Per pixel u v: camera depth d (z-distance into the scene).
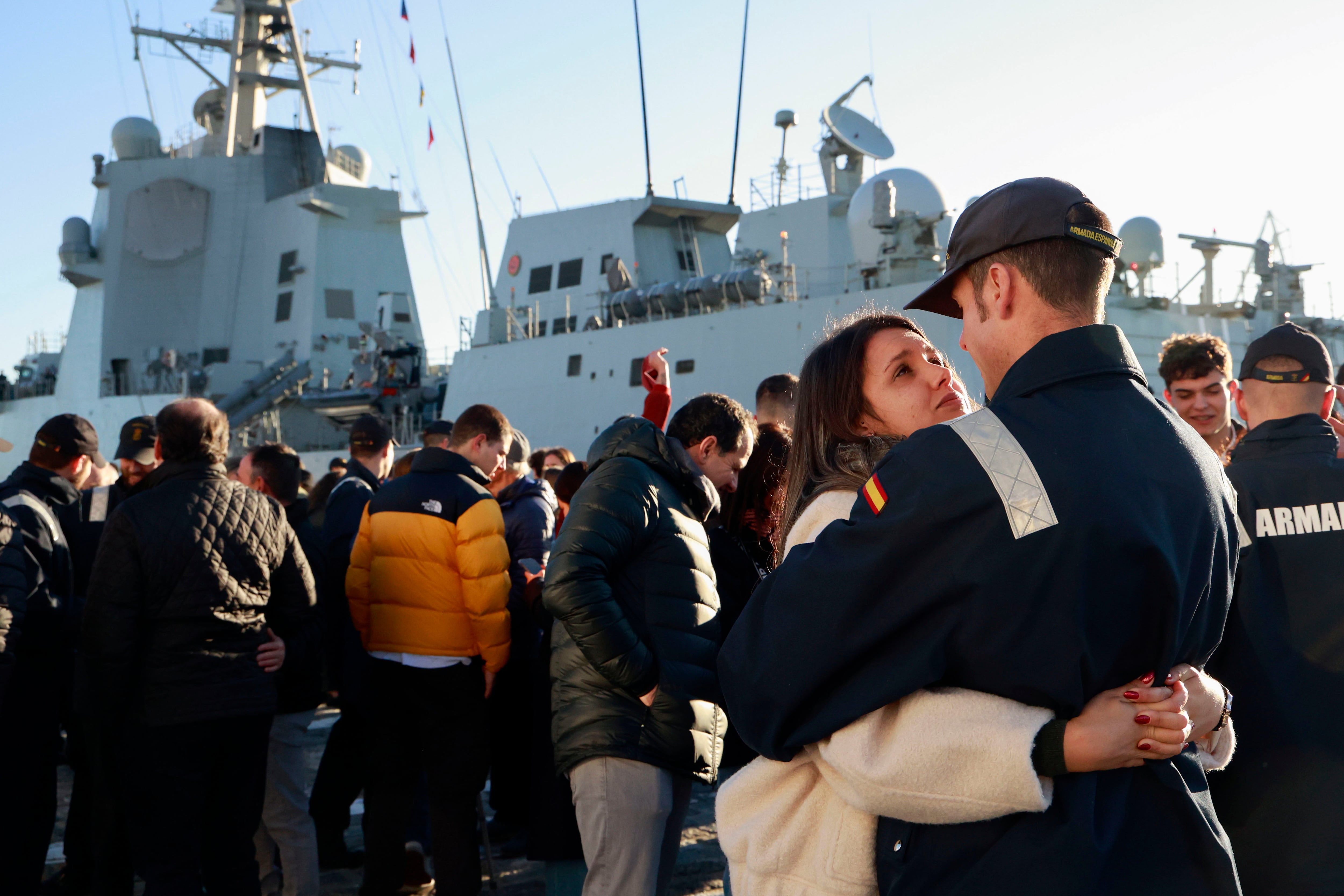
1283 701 2.18
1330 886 2.07
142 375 28.16
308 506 5.27
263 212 28.78
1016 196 1.55
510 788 5.15
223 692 3.38
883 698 1.42
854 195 17.14
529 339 19.95
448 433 5.96
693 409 3.53
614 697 3.06
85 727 3.99
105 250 29.05
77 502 4.68
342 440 26.95
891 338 1.90
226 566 3.43
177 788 3.31
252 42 30.05
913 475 1.44
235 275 28.64
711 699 3.11
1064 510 1.34
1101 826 1.36
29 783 4.11
